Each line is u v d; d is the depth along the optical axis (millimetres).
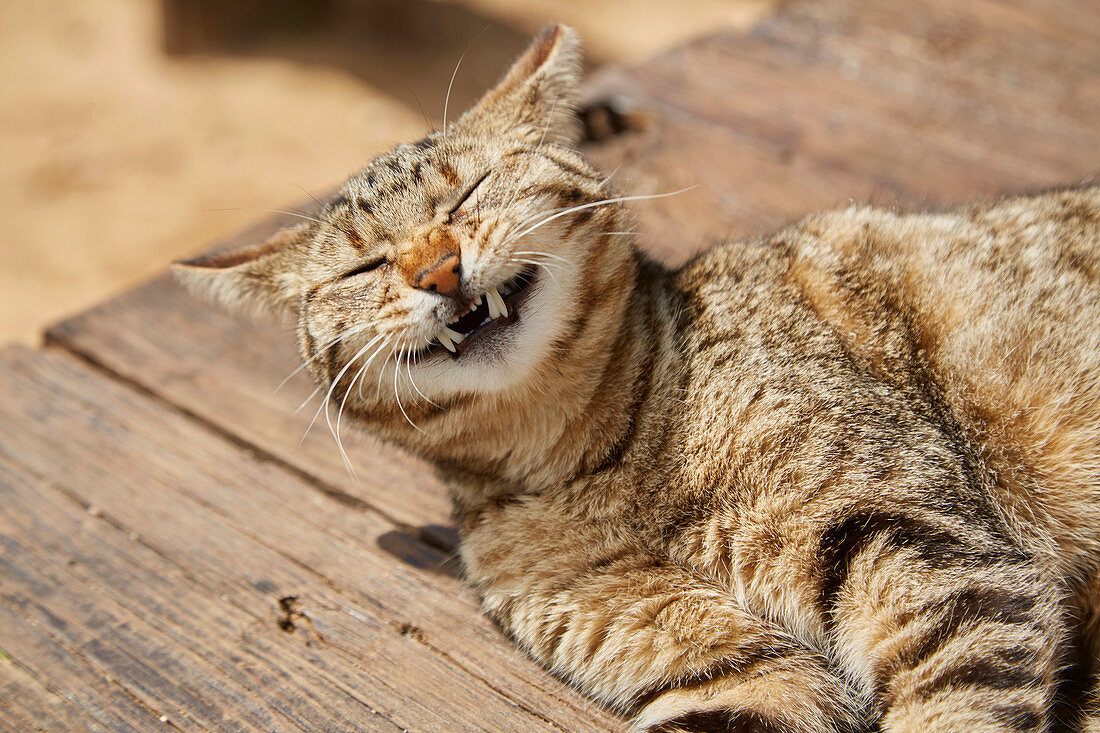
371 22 2990
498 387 1017
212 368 1149
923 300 1032
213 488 1086
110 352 1158
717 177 1227
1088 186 1064
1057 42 1375
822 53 1376
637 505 1016
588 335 1025
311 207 1233
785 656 988
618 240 1038
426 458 1056
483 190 1030
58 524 1071
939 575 971
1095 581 1012
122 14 3047
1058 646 980
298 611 1033
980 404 1019
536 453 1032
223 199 2244
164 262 2029
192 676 1013
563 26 1076
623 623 1000
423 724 994
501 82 1074
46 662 1021
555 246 1023
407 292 1015
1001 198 1077
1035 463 1016
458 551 1047
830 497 989
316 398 1127
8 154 2449
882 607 974
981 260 1035
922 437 996
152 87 2738
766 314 1027
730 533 1002
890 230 1052
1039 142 1241
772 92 1296
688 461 1011
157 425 1118
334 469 1093
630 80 1316
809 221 1071
